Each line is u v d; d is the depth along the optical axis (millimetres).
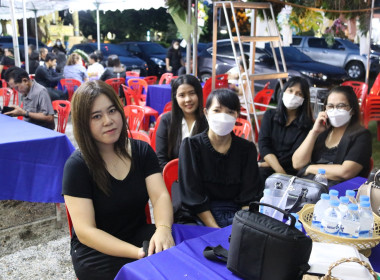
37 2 10445
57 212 3201
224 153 2264
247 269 1224
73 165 1791
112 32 19953
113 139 1782
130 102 7094
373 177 1769
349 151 2600
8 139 2848
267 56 9414
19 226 3217
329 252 1272
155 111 6035
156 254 1420
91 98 1728
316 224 1568
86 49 13898
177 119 3035
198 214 2174
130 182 1893
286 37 5875
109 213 1860
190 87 2941
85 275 1772
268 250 1177
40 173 2916
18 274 2588
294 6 5605
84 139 1771
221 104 2213
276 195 1897
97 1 10328
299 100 2996
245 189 2260
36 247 2941
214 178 2250
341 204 1505
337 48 9484
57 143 2943
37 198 2924
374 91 6395
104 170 1813
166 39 19625
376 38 6930
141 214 2014
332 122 2629
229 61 10117
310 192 1846
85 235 1736
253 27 5703
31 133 3064
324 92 5910
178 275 1285
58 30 17734
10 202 3738
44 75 7707
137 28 19672
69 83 7750
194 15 5098
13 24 5637
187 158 2223
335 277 1146
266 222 1222
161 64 13609
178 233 1782
